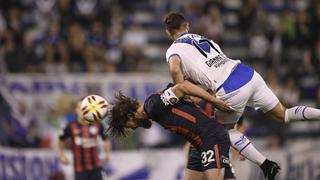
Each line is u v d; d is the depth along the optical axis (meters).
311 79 68.00
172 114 30.86
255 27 70.44
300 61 68.62
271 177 31.89
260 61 67.19
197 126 30.62
